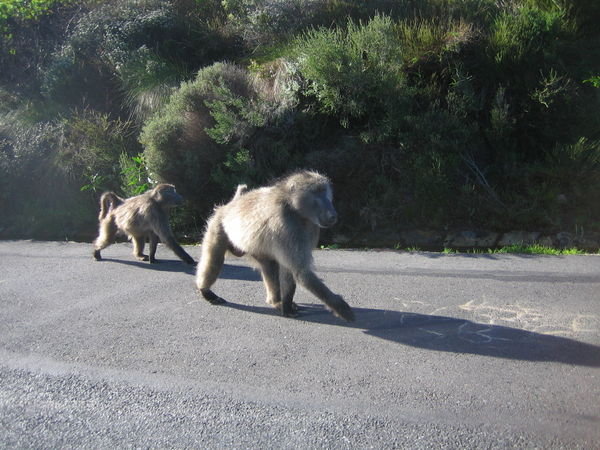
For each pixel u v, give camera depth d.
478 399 3.81
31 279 7.33
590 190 9.34
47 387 4.27
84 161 11.84
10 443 3.57
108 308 6.04
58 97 13.70
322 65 9.99
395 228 9.75
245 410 3.82
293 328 5.27
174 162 10.48
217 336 5.14
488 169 10.02
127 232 8.05
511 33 10.80
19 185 12.24
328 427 3.56
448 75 10.83
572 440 3.30
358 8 12.77
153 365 4.58
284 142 10.62
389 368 4.34
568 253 7.80
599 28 11.86
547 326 5.02
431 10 12.32
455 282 6.41
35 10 15.61
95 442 3.54
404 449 3.30
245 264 7.68
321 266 7.38
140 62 13.10
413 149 10.12
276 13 13.28
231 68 11.59
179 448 3.43
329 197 5.08
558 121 10.00
